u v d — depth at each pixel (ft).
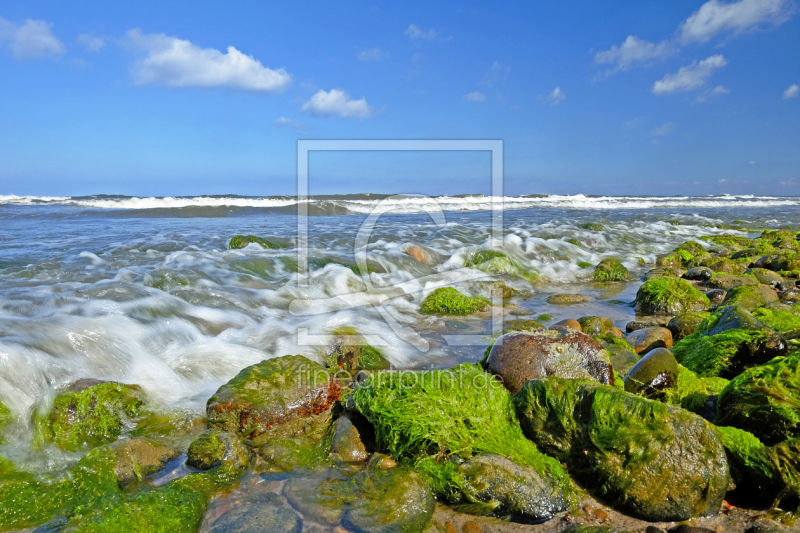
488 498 11.46
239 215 73.41
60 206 78.54
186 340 21.97
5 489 11.86
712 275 39.65
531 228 64.90
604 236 63.26
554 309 30.50
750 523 11.11
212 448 13.30
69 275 30.53
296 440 14.70
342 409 15.64
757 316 21.79
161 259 36.58
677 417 11.88
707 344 18.79
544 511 11.37
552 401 13.34
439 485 11.91
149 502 11.08
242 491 12.33
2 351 17.61
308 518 11.21
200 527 10.97
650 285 30.81
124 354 19.56
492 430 13.26
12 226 54.34
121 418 15.48
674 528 11.14
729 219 100.78
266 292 29.96
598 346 16.34
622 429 12.10
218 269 34.27
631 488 11.54
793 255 43.70
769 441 12.79
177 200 87.10
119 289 27.37
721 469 11.37
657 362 16.19
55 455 13.89
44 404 15.53
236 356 20.04
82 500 11.38
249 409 14.74
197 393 17.60
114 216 69.10
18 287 26.96
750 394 13.44
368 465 13.14
